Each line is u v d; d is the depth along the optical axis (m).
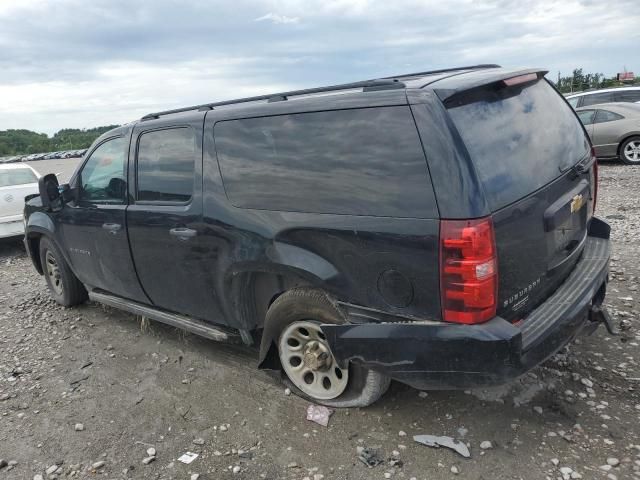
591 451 2.75
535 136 2.96
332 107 2.86
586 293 3.04
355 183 2.75
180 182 3.72
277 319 3.28
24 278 7.41
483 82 2.70
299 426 3.20
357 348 2.81
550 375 3.46
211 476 2.84
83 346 4.68
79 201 4.77
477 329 2.46
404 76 3.36
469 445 2.88
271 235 3.12
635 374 3.41
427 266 2.51
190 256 3.69
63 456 3.13
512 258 2.58
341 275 2.86
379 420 3.17
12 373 4.23
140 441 3.21
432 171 2.48
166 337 4.69
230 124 3.38
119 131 4.32
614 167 11.95
